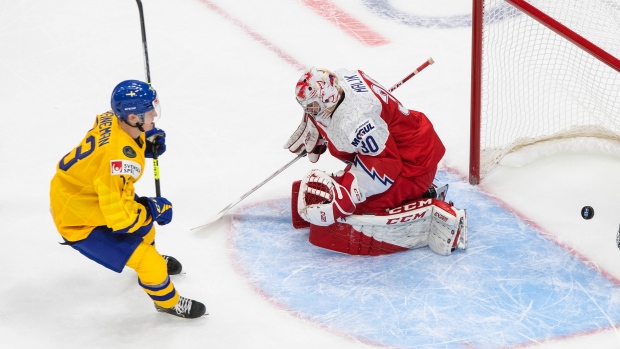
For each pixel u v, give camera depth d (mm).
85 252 14445
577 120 20047
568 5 23547
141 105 13336
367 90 15391
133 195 14250
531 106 20469
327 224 16016
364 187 15625
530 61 21406
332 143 15648
